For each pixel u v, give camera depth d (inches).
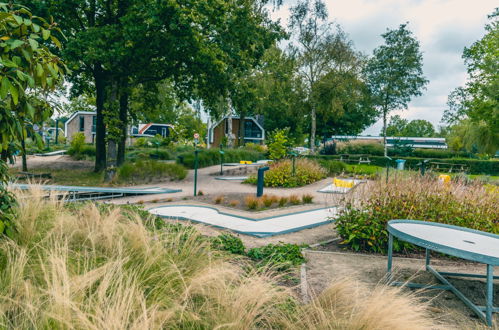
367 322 96.1
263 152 1471.5
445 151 1471.5
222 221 312.2
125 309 82.9
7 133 102.7
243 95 799.7
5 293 91.6
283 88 1412.4
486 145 1122.0
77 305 83.0
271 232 273.1
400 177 287.1
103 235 155.6
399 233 161.9
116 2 722.8
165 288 106.7
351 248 234.8
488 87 1012.5
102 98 824.9
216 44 689.6
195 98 885.2
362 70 1358.3
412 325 93.4
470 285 169.3
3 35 98.0
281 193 544.1
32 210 171.8
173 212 351.3
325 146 1461.6
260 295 106.7
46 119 120.1
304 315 106.3
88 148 1204.5
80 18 740.7
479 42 1107.3
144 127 2342.5
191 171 856.9
